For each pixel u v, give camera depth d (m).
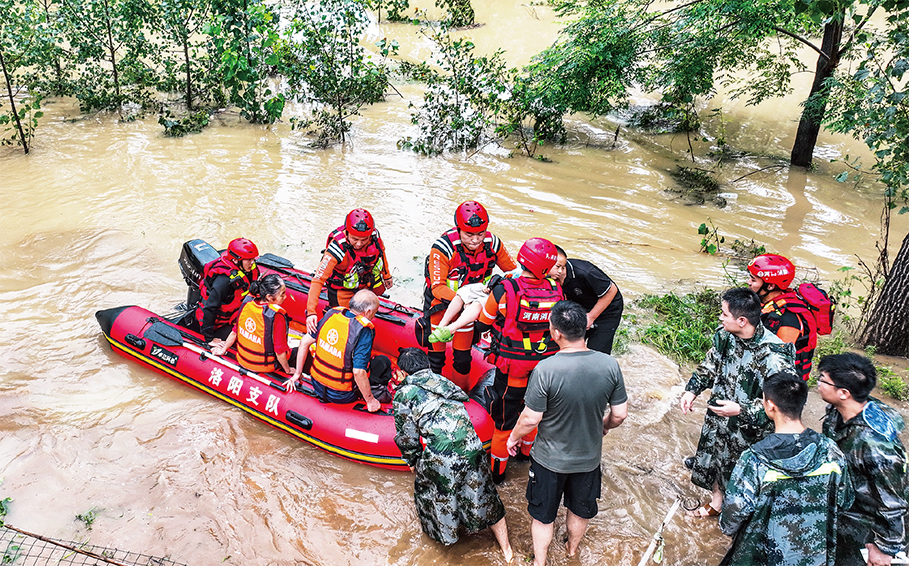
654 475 4.59
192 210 8.82
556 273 4.30
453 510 3.74
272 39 11.28
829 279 7.85
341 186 9.93
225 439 4.80
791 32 10.68
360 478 4.51
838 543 3.34
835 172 11.32
